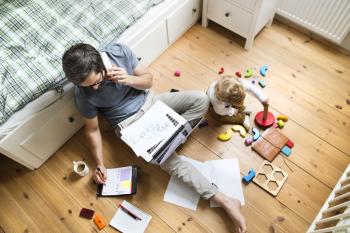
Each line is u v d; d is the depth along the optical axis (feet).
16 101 4.01
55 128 4.84
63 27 4.63
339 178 4.81
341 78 5.78
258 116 5.31
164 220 4.59
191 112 4.82
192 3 6.07
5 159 5.30
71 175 5.07
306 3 5.56
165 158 4.27
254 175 4.83
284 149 5.05
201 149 5.18
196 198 4.73
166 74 6.03
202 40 6.48
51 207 4.80
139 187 4.88
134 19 4.92
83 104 4.18
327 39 6.17
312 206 4.60
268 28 6.57
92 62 3.51
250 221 4.54
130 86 4.49
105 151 5.24
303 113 5.43
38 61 4.31
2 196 4.93
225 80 4.56
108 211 4.70
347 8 5.10
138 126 4.36
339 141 5.13
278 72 5.92
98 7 4.87
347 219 3.51
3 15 4.62
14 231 4.63
